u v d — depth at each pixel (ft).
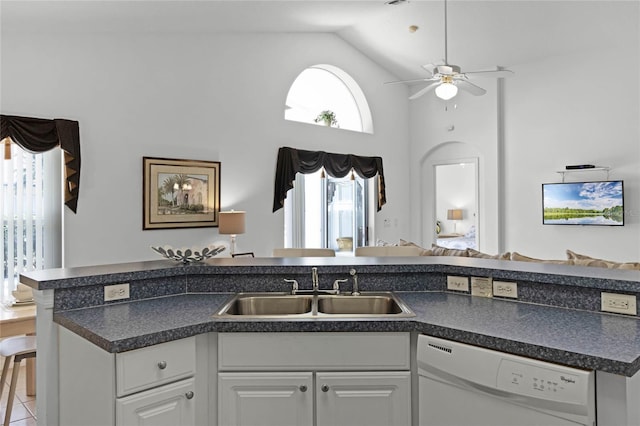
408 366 5.72
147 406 5.19
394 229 23.39
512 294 6.81
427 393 5.50
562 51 18.67
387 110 22.98
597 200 17.93
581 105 18.52
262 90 17.98
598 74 18.08
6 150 12.14
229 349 5.72
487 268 7.06
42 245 12.98
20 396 10.88
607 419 4.25
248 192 17.54
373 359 5.70
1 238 12.23
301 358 5.70
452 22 17.97
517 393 4.60
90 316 6.02
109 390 4.99
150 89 15.10
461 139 21.97
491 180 20.92
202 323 5.65
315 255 13.91
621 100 17.54
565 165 18.95
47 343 6.21
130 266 7.62
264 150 18.01
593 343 4.66
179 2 12.86
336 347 5.70
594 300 6.05
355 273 7.48
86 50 13.75
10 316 9.57
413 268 7.55
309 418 5.69
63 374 6.12
